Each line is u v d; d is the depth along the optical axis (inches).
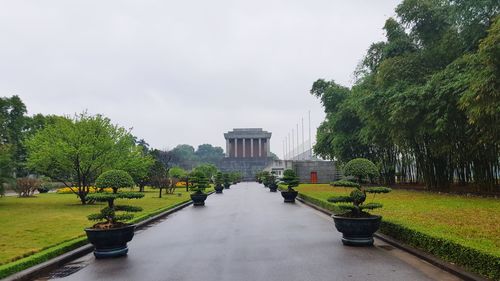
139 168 1080.2
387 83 1024.2
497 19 636.1
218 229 483.2
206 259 309.1
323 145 1796.3
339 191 1222.3
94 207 800.3
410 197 805.9
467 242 261.0
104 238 319.9
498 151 777.6
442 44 908.0
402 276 249.3
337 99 1691.7
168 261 305.9
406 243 343.6
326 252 328.8
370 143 1387.8
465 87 716.7
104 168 948.0
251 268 276.5
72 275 271.6
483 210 519.2
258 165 4220.0
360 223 349.7
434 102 810.8
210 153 6013.8
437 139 902.4
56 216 617.3
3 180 932.0
